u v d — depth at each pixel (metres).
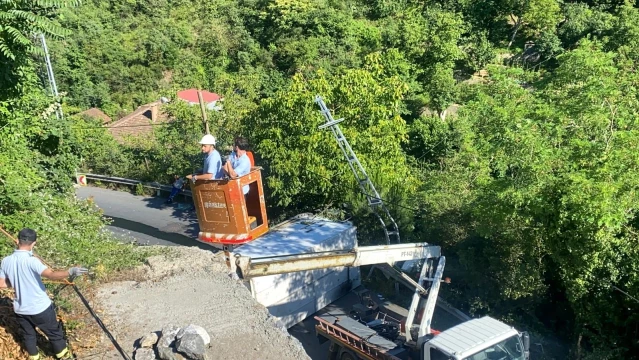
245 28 45.97
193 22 48.81
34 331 6.63
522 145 14.04
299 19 42.78
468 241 17.66
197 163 26.45
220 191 8.69
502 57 43.28
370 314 15.76
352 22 43.06
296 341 7.72
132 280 9.19
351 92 21.25
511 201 13.72
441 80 35.84
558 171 13.79
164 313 8.20
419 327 12.88
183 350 6.92
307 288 17.02
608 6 44.28
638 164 12.74
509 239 15.69
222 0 49.81
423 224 19.41
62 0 10.67
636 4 42.94
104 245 10.56
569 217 13.27
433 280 12.99
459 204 18.25
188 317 8.12
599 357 13.90
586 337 15.60
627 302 14.02
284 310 16.39
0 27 10.30
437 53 36.31
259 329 7.91
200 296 8.67
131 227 22.72
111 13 49.84
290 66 41.75
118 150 30.78
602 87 15.97
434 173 21.58
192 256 9.86
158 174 28.30
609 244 13.08
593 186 12.42
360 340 13.71
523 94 18.41
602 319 14.65
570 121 15.24
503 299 16.44
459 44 42.12
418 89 36.22
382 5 46.09
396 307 16.88
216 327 7.90
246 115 23.33
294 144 21.41
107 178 28.88
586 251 13.33
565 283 14.58
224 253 9.88
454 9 44.97
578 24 41.97
